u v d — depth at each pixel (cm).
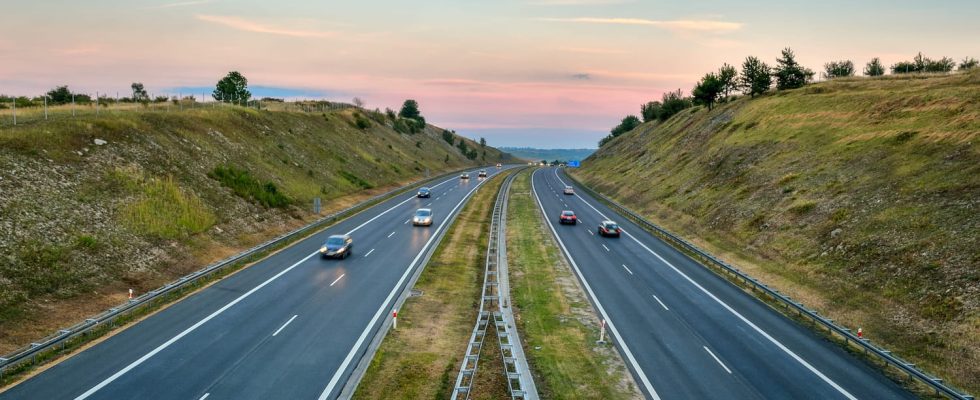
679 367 1916
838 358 2016
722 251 3716
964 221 2608
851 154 4144
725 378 1828
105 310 2212
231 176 4275
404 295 2612
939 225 2684
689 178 5850
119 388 1562
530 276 3127
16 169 2830
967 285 2202
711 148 6369
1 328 1866
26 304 2048
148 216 3088
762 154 5188
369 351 1925
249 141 5488
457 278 3002
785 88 8244
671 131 9031
